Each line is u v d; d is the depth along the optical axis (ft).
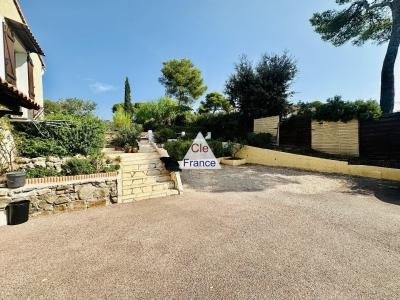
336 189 25.58
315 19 49.26
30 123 24.82
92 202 19.85
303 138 43.73
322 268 10.00
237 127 58.03
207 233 13.93
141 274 9.59
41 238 13.32
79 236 13.58
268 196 22.85
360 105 34.50
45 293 8.38
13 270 9.90
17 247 12.13
